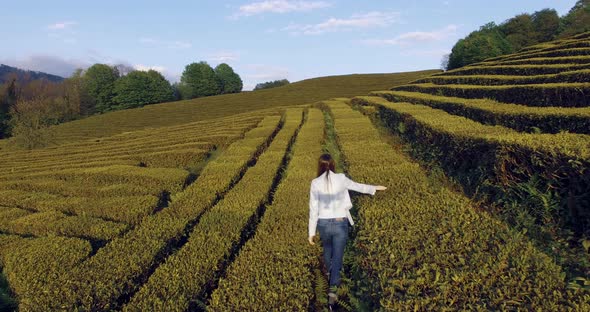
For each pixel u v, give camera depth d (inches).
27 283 275.7
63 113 3351.4
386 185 337.4
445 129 478.3
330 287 226.5
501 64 1165.7
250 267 242.1
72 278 264.5
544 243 241.8
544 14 2169.0
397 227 240.5
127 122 2466.8
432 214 257.3
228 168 574.2
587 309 142.3
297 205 354.9
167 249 327.6
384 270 190.1
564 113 410.6
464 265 182.9
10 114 2689.5
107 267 278.1
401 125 705.0
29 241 363.3
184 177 602.5
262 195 415.5
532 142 306.0
